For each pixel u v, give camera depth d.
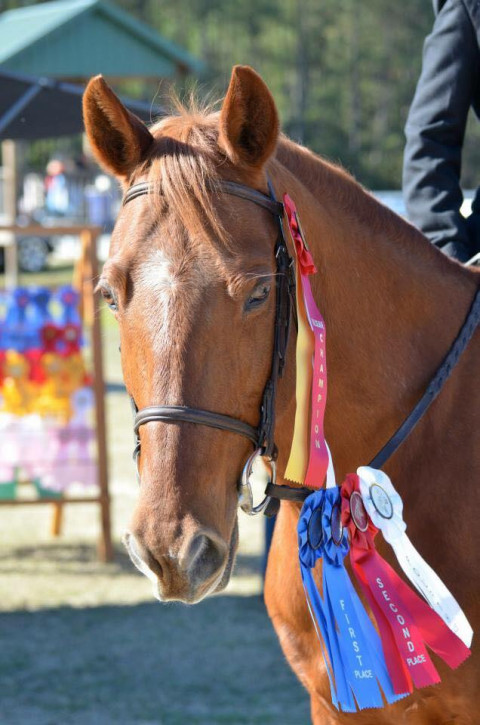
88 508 10.46
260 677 6.13
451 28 3.62
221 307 2.43
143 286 2.46
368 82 60.09
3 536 9.42
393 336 3.02
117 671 6.24
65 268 33.16
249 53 60.53
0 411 8.56
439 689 2.87
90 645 6.69
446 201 3.64
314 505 2.83
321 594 3.04
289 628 3.22
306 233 2.84
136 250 2.50
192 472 2.39
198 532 2.35
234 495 2.53
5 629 7.00
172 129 2.74
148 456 2.42
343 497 2.90
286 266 2.62
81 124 8.91
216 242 2.46
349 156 55.88
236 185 2.59
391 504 2.79
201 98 3.27
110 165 2.76
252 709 5.64
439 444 2.98
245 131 2.63
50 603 7.55
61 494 8.84
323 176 3.08
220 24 60.69
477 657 2.85
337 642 2.83
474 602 2.87
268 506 2.87
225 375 2.44
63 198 32.75
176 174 2.53
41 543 9.18
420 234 3.24
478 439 2.97
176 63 22.62
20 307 8.47
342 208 3.06
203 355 2.41
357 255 3.00
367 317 2.98
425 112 3.67
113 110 2.70
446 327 3.12
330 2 60.47
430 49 3.70
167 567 2.34
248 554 8.84
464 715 2.90
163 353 2.41
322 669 3.10
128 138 2.69
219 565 2.41
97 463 8.61
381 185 55.47
